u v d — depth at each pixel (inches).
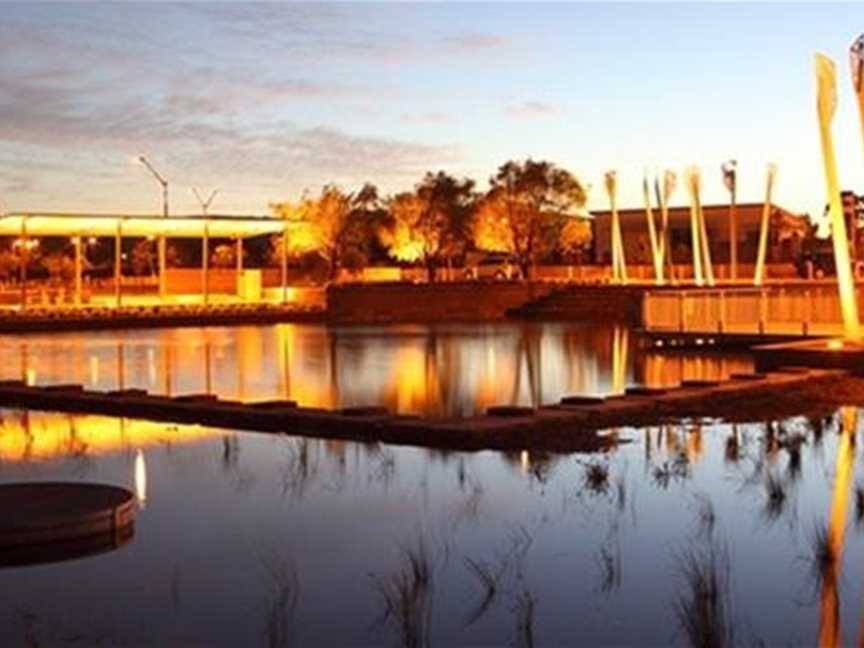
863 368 847.7
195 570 328.2
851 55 894.4
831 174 932.6
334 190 2915.8
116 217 2170.3
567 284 2284.7
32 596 305.7
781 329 1198.3
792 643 264.5
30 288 2534.5
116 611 292.8
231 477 466.9
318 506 411.5
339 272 2874.0
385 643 269.6
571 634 274.4
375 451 525.0
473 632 276.5
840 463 485.1
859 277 1637.6
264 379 898.7
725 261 2910.9
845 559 333.4
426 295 2175.2
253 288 2453.2
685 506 404.5
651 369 956.6
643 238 3034.0
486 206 2807.6
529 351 1180.5
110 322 1785.2
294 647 267.3
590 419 607.5
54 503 374.3
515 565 331.3
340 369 981.2
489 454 514.6
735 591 303.6
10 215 2043.6
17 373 972.6
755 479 451.8
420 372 944.3
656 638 271.4
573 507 404.8
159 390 816.3
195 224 2269.9
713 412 644.1
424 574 318.7
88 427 609.9
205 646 267.9
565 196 2787.9
